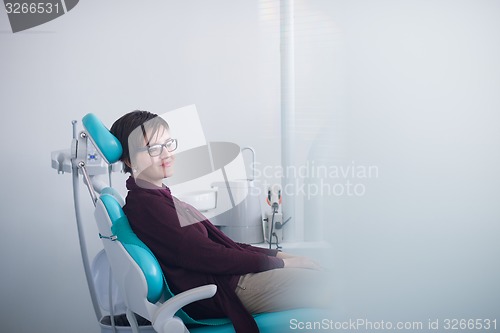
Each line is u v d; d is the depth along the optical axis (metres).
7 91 3.02
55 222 3.08
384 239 1.41
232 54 3.07
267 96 3.07
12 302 3.06
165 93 3.07
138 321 1.90
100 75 3.05
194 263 1.76
